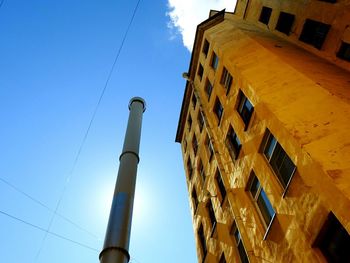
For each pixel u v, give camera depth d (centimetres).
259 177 1093
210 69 1919
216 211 1545
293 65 1125
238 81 1312
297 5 1742
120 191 744
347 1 1417
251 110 1215
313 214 744
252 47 1427
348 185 594
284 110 909
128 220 673
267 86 1083
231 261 1233
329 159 668
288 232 842
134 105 1185
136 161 880
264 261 959
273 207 957
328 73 1170
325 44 1523
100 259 616
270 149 1080
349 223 576
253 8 2277
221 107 1733
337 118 775
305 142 751
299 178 823
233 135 1463
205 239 1689
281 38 1886
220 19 2180
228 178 1404
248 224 1126
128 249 627
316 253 718
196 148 2247
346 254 654
